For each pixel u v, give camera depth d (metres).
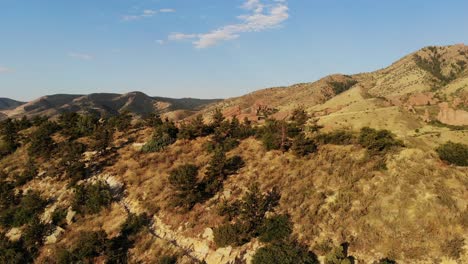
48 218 44.34
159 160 54.88
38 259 39.06
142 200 45.69
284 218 36.38
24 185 52.34
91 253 36.78
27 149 62.00
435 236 31.05
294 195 40.22
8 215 45.53
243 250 34.41
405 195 35.59
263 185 43.53
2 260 38.91
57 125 75.81
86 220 43.53
